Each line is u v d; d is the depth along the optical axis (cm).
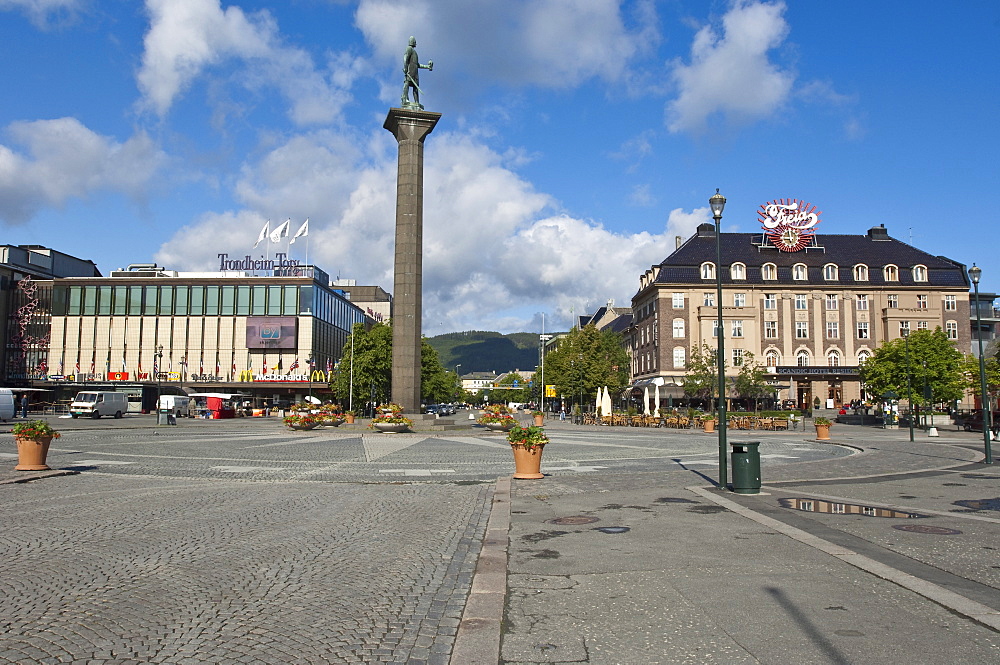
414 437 3925
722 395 1695
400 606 722
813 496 1530
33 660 564
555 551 962
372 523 1216
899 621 643
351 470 2158
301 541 1055
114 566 887
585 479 1894
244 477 1948
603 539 1043
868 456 2827
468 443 3488
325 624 662
